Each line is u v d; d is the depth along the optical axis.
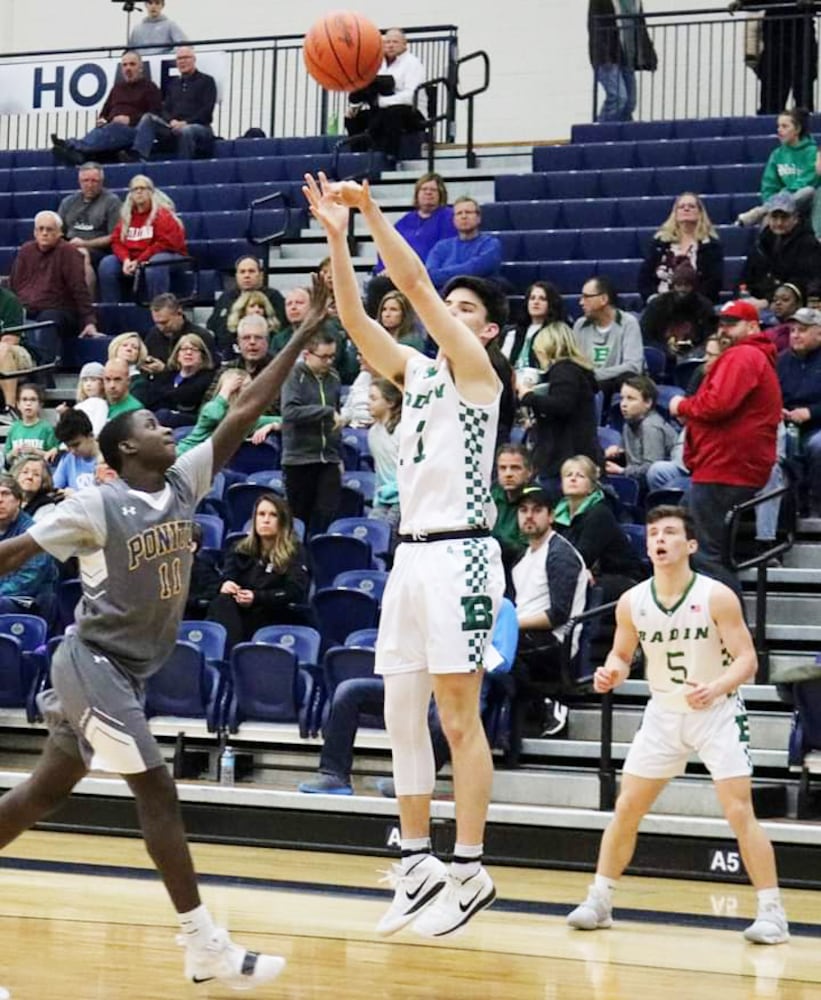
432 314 6.06
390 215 17.84
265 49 20.45
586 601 10.50
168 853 5.69
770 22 18.30
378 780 10.08
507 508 10.94
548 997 6.03
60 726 5.84
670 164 17.44
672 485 12.08
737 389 10.27
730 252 15.73
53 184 19.83
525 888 8.60
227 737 10.75
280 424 13.73
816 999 6.11
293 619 11.39
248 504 12.66
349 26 10.93
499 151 19.55
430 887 6.21
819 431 12.03
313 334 6.18
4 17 24.11
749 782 7.52
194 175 19.09
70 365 16.64
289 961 6.54
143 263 16.91
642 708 10.64
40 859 9.03
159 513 5.76
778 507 11.38
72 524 5.60
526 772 10.00
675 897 8.45
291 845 9.74
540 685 10.29
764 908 7.33
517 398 11.81
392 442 12.30
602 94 20.94
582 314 15.33
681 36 20.56
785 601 11.23
